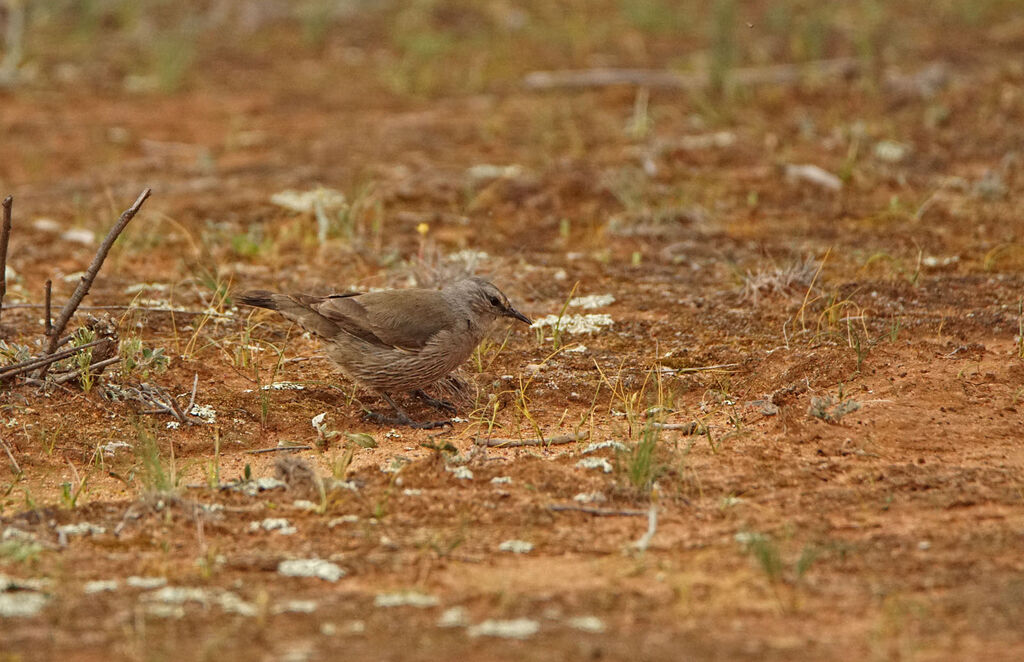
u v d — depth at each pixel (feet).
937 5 104.83
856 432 40.09
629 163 71.20
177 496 34.81
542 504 35.47
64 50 99.19
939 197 64.95
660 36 101.65
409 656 26.30
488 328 45.16
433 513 34.91
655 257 58.44
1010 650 26.66
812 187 67.05
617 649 26.71
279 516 34.65
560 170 70.13
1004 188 65.82
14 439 39.50
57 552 32.01
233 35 105.60
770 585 30.22
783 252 57.98
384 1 112.47
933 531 33.37
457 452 39.63
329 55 100.58
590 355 47.65
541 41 101.30
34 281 55.26
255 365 46.68
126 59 97.91
